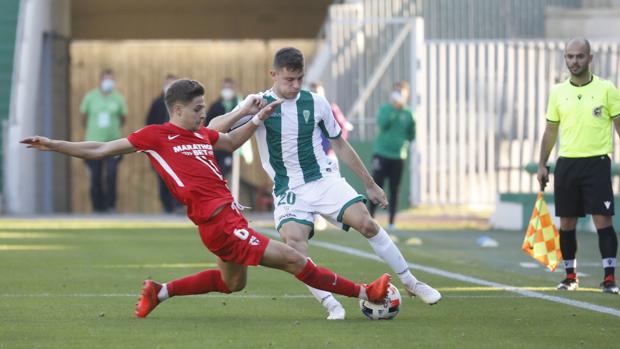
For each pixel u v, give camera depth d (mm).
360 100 74188
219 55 92938
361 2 75312
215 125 25062
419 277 34906
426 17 75812
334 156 54812
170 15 91062
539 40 73000
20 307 27172
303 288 31375
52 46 79188
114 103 74688
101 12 90062
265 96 25734
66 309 26812
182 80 24250
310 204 25516
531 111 72875
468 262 40594
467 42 73250
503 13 76125
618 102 31656
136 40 92062
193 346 21109
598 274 36656
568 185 31719
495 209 60188
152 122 72438
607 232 31359
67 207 81125
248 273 35656
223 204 23734
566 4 77062
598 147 31609
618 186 66562
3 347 21078
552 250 31953
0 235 53062
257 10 91062
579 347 21219
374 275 35750
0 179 74125
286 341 21750
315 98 25750
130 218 69125
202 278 25000
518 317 25500
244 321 24734
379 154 59219
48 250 44938
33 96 73750
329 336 22406
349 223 25266
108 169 75875
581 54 31453
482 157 73688
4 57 76250
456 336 22516
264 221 66250
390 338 22203
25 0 73000
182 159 23906
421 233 56031
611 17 75750
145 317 25312
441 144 73500
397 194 59531
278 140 25547
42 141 23422
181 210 74500
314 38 92750
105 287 31734
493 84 73312
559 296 29812
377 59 74438
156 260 40750
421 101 73562
